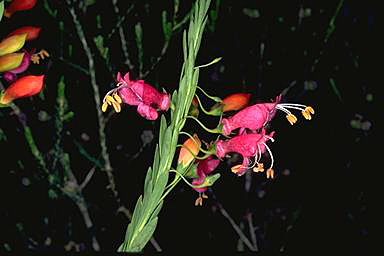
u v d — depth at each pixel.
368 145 0.53
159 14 0.51
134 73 0.47
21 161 0.48
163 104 0.24
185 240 0.52
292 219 0.52
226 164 0.52
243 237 0.49
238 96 0.27
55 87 0.49
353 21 0.54
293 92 0.55
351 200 0.53
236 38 0.52
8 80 0.30
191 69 0.23
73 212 0.50
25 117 0.44
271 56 0.54
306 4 0.53
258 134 0.25
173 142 0.23
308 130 0.55
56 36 0.48
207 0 0.23
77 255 0.42
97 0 0.50
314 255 0.50
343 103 0.49
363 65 0.54
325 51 0.53
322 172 0.54
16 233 0.48
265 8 0.53
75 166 0.52
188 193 0.52
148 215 0.23
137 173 0.52
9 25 0.46
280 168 0.54
